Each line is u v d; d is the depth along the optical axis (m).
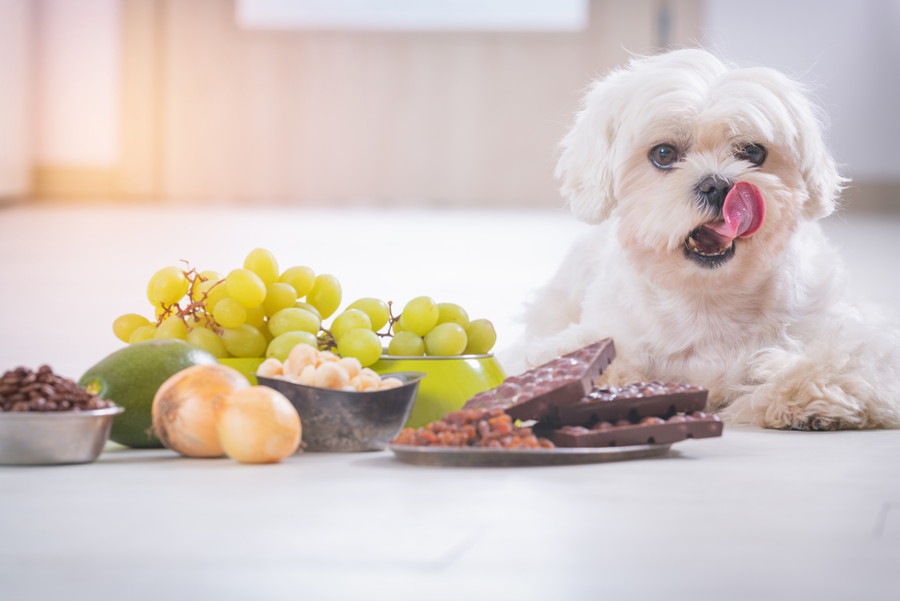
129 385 1.94
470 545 1.28
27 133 10.63
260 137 11.02
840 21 10.66
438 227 8.47
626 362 2.54
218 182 11.05
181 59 10.93
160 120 10.97
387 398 1.93
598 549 1.27
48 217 8.92
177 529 1.36
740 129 2.36
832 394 2.27
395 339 2.19
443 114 11.02
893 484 1.67
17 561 1.22
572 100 10.95
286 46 10.95
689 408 1.95
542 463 1.79
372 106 11.01
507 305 4.57
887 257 6.67
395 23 10.95
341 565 1.20
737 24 10.73
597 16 10.85
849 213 10.44
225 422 1.80
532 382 1.93
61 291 4.96
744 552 1.27
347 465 1.80
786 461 1.88
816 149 2.47
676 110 2.38
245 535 1.33
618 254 2.64
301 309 2.17
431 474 1.72
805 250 2.62
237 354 2.14
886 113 10.72
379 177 11.08
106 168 10.95
